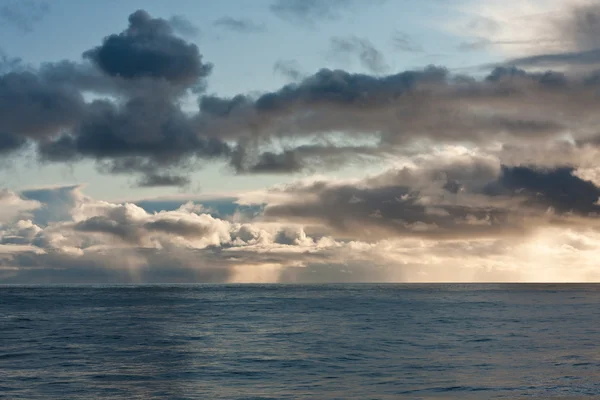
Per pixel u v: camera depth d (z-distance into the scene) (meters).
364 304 110.50
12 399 29.50
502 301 121.12
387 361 40.56
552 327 64.06
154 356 43.22
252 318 77.62
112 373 36.34
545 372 35.81
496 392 30.42
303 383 33.19
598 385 31.94
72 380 34.22
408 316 80.62
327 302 117.69
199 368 38.12
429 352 44.78
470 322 70.88
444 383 32.78
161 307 101.00
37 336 56.28
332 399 29.23
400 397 29.53
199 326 66.38
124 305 106.62
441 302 117.75
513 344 49.19
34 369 37.72
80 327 65.38
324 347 48.16
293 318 77.62
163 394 30.61
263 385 32.75
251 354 44.19
